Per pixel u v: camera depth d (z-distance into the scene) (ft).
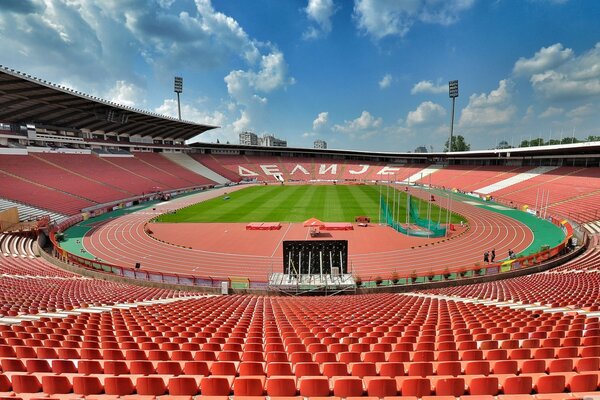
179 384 20.40
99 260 97.60
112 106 205.05
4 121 187.83
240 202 197.26
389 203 188.65
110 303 52.13
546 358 25.13
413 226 131.03
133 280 78.74
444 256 97.86
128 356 26.68
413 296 62.08
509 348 27.86
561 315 38.86
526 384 19.66
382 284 76.07
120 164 241.14
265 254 102.01
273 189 263.29
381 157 402.31
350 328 36.06
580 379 19.54
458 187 248.52
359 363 23.12
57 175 182.29
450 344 28.37
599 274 63.93
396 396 19.85
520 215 153.69
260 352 26.40
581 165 190.90
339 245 77.10
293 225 136.67
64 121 216.74
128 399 19.54
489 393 19.72
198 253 103.50
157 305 51.57
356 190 252.42
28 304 48.34
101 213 166.50
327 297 64.85
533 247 104.78
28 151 187.83
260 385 20.31
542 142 353.92
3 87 151.43
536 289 56.54
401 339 31.12
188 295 66.95
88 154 229.04
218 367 23.75
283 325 38.34
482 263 90.27
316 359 25.94
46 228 120.26
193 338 31.81
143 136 302.45
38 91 161.89
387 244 110.01
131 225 141.38
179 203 197.16
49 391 20.74
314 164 389.60
